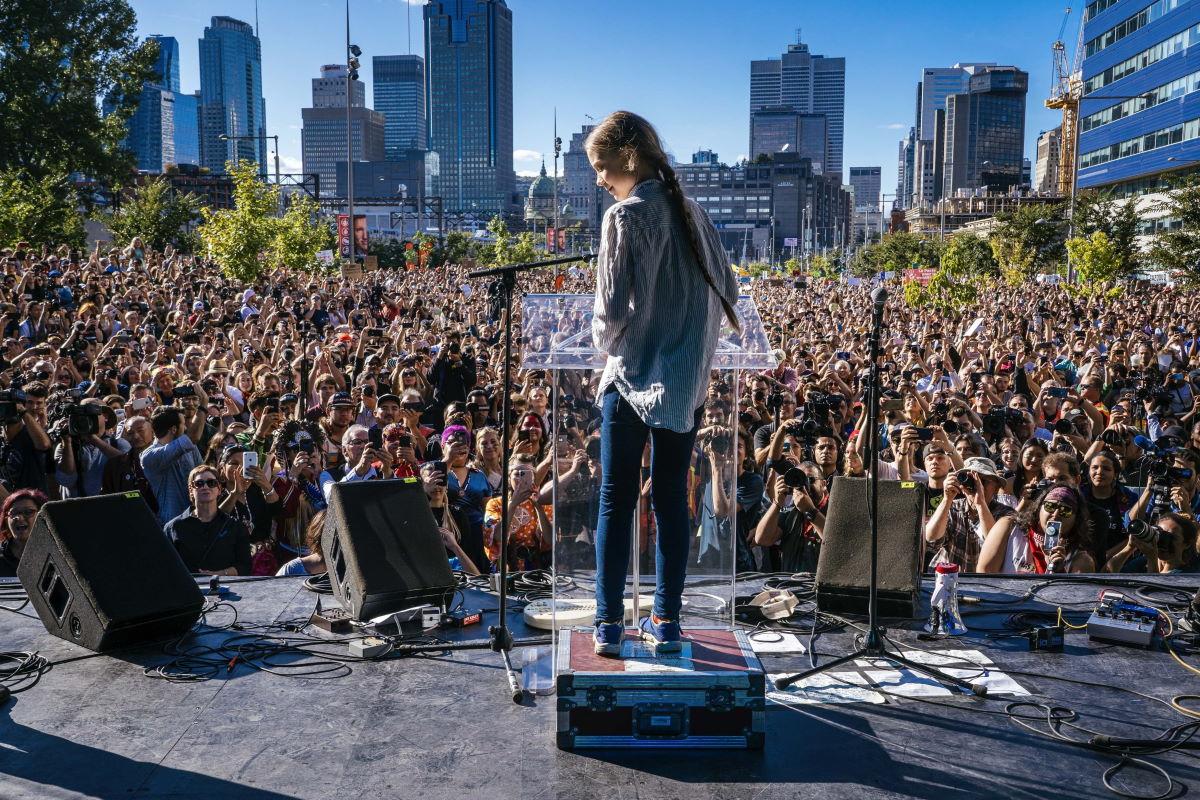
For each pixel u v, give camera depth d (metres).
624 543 2.96
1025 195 161.62
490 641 3.73
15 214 34.50
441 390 12.42
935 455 6.04
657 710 2.83
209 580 4.65
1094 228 42.50
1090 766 2.77
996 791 2.63
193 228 56.09
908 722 3.06
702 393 2.88
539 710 3.14
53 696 3.25
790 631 3.94
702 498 3.22
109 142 50.88
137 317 16.02
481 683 3.37
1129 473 8.39
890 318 24.94
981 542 5.57
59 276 20.95
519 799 2.56
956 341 19.91
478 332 19.62
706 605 3.24
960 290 36.50
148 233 50.06
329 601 4.33
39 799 2.55
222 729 2.99
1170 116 67.81
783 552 5.73
